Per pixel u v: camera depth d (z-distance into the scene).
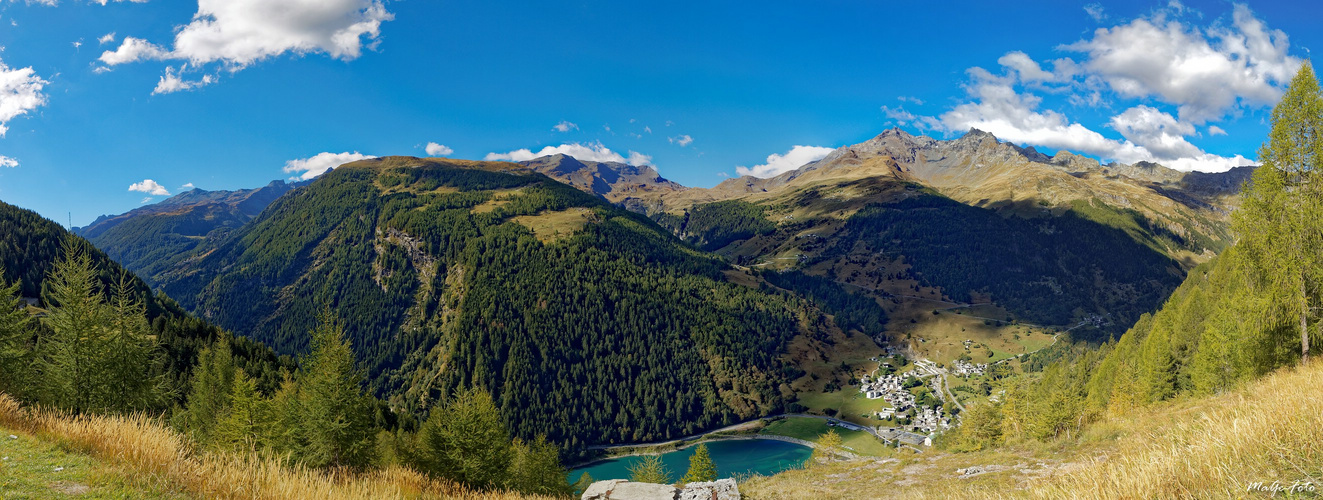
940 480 24.66
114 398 35.72
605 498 17.83
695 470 74.62
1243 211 28.92
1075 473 9.97
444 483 21.42
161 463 10.07
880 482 26.31
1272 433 7.52
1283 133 26.72
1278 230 26.89
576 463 188.50
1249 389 23.42
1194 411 23.50
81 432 11.10
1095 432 27.45
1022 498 10.96
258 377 98.19
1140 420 27.36
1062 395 42.31
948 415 198.62
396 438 49.88
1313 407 7.96
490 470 39.88
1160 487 7.35
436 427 40.50
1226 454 7.39
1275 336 28.58
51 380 33.41
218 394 56.25
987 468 25.33
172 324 113.50
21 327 34.94
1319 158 25.44
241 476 10.67
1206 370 37.06
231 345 115.31
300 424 35.47
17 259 148.12
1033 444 30.02
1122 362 88.88
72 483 8.88
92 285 36.66
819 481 28.23
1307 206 25.92
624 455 194.88
